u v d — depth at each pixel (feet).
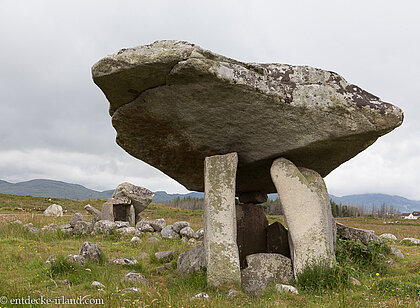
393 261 27.50
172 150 25.45
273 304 16.22
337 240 27.58
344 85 21.43
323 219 21.11
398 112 21.09
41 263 25.25
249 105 20.38
